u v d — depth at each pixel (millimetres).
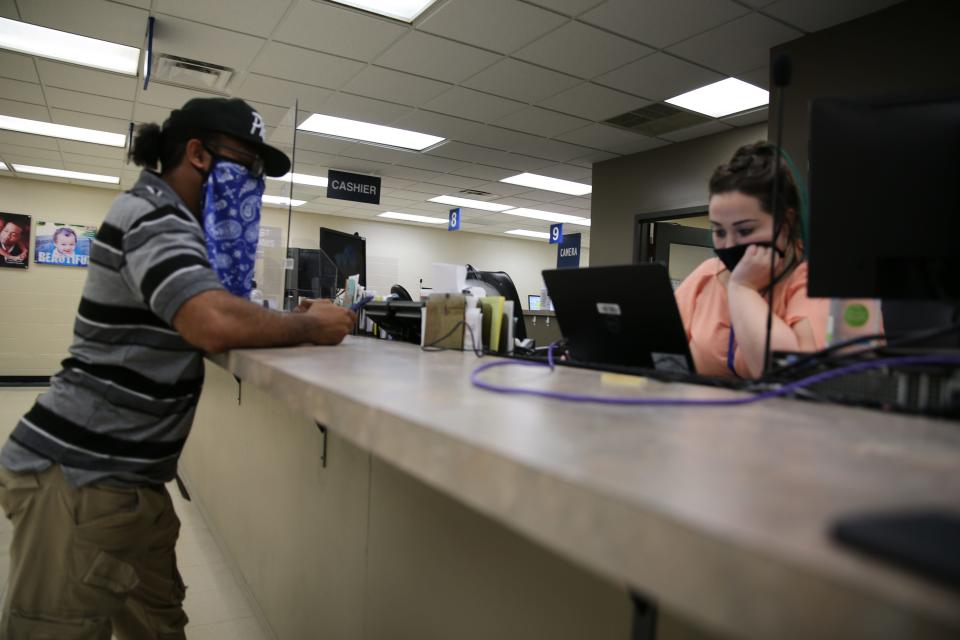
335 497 1394
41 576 986
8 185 8078
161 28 3564
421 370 850
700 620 236
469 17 3359
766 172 1173
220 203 1215
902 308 854
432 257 11539
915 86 2975
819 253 751
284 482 1745
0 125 5688
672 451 383
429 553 1018
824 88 3324
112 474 1009
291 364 833
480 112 4914
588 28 3432
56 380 1041
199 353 1099
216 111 1187
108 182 8156
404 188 7988
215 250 1202
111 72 4309
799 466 356
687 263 6043
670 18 3277
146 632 1223
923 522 226
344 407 564
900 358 658
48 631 986
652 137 5336
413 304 1802
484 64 3980
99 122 5445
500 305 1437
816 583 201
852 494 297
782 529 239
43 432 984
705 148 5266
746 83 4105
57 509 981
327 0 3236
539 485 320
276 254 2645
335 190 7039
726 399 652
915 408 624
